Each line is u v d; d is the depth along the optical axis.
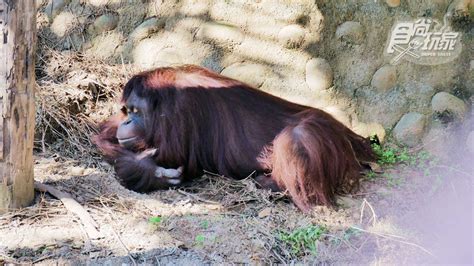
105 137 5.66
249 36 6.23
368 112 6.12
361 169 5.55
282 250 4.54
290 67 6.15
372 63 6.14
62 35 6.66
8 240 4.46
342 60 6.17
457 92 6.10
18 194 4.75
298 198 5.01
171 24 6.42
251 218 4.83
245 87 5.57
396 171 5.62
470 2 6.03
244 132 5.35
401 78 6.14
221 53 6.25
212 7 6.34
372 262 4.51
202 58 6.28
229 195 5.15
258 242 4.55
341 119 6.07
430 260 4.52
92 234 4.54
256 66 6.18
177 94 5.30
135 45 6.46
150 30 6.43
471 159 5.78
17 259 4.32
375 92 6.14
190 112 5.29
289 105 5.59
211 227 4.68
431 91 6.08
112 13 6.61
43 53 6.50
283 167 5.07
